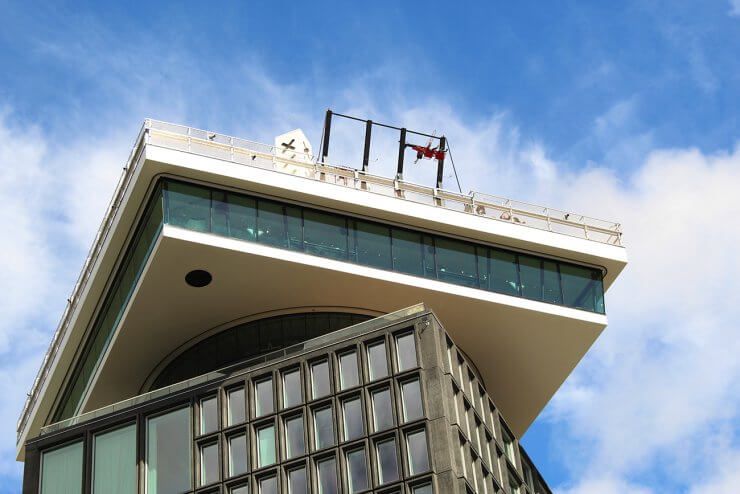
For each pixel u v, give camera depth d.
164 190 82.31
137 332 86.44
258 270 83.56
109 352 87.50
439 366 75.62
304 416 76.12
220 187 83.44
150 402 80.38
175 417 79.31
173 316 85.88
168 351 88.12
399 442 73.44
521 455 83.94
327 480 73.81
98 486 78.81
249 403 77.88
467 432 76.00
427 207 87.38
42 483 80.25
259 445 76.50
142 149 82.62
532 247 89.56
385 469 73.12
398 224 87.06
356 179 86.50
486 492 75.25
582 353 91.12
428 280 86.44
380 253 86.06
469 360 91.69
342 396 76.06
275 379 78.19
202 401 79.38
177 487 76.88
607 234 91.62
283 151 87.62
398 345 77.12
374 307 87.12
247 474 75.50
